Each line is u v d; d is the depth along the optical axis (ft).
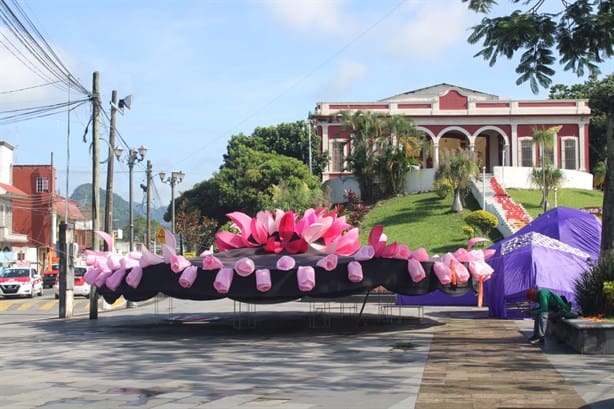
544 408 29.96
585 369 40.11
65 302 86.17
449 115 222.48
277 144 234.17
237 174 211.20
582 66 52.65
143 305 111.45
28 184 227.20
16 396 34.71
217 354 49.67
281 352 50.24
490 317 76.74
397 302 84.84
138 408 31.19
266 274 58.95
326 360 45.78
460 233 151.53
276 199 183.32
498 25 50.49
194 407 31.19
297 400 32.35
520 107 222.28
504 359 44.52
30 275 139.44
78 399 33.60
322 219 66.64
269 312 90.89
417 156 197.88
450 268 63.72
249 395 33.78
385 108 223.30
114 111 97.60
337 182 201.46
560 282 72.49
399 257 61.67
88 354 50.78
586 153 220.23
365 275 60.39
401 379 37.68
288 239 66.28
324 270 59.62
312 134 231.30
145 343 57.21
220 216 223.30
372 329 65.72
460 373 39.29
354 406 30.81
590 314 51.42
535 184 180.24
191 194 231.71
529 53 52.29
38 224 225.97
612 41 50.62
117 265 67.51
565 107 221.66
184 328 69.82
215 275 60.34
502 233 148.15
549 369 40.24
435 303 89.61
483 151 239.09
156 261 62.75
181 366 43.98
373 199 191.83
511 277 74.74
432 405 30.76
